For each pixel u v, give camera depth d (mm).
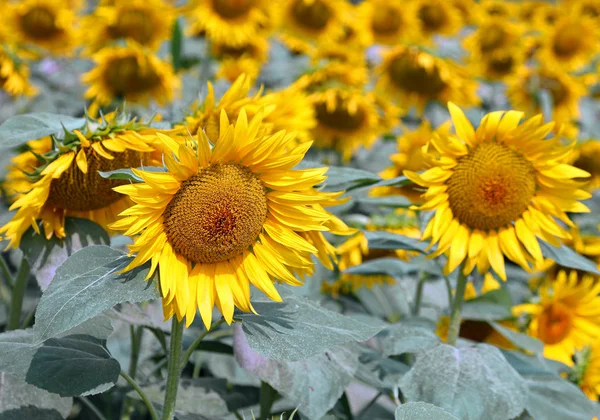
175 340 1304
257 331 1259
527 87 3107
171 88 2240
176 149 1213
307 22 3113
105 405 1824
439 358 1424
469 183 1446
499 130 1449
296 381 1408
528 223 1467
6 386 1386
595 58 3713
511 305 1746
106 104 2223
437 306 1923
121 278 1210
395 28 3189
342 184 1494
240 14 2867
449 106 1457
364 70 2418
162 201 1209
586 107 3225
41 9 2820
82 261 1241
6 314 1918
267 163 1248
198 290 1244
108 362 1315
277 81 3086
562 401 1515
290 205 1264
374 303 2039
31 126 1385
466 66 3299
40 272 1416
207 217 1226
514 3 4387
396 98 2621
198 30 3004
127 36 2695
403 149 2162
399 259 1901
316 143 2373
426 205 1456
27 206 1399
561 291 1780
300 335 1262
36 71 2801
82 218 1459
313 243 1410
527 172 1455
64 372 1285
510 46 3385
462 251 1457
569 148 1444
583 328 1792
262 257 1264
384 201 1576
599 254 2055
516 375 1423
